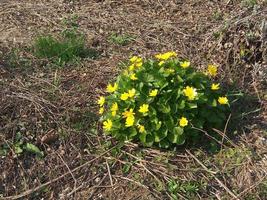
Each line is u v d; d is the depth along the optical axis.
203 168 0.71
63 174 0.71
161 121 0.72
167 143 0.72
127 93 0.72
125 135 0.74
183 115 0.72
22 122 0.77
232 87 0.82
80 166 0.72
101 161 0.73
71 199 0.69
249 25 0.87
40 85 0.85
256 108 0.79
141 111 0.71
